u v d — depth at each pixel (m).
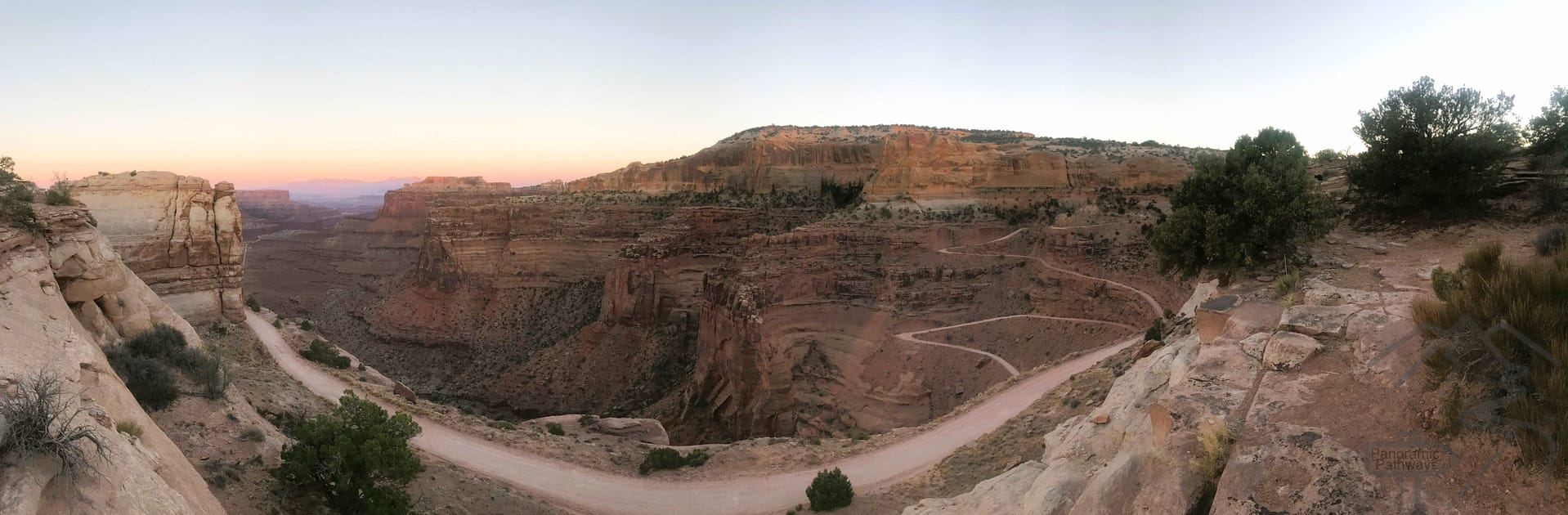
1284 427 11.48
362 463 21.91
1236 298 19.59
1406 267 22.95
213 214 52.22
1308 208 28.39
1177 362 18.70
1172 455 11.96
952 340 63.78
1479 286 12.14
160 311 37.78
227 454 23.09
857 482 32.56
